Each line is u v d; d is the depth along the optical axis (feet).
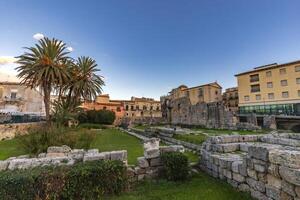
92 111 173.27
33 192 17.46
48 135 37.50
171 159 24.20
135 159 34.27
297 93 144.56
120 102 279.90
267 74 162.50
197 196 19.45
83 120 166.61
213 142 32.24
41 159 21.85
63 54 96.27
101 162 21.13
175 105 170.60
